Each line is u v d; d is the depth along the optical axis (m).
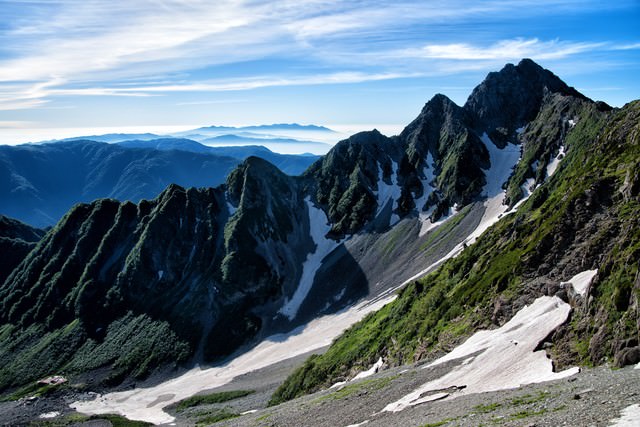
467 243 172.75
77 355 184.12
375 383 65.44
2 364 190.50
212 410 119.31
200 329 182.50
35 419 136.25
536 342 50.44
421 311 90.31
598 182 69.94
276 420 65.94
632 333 40.34
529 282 65.44
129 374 167.12
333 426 53.44
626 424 25.66
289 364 140.12
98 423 125.62
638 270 43.50
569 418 29.39
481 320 67.12
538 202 133.12
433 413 42.88
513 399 38.25
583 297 51.59
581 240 65.44
